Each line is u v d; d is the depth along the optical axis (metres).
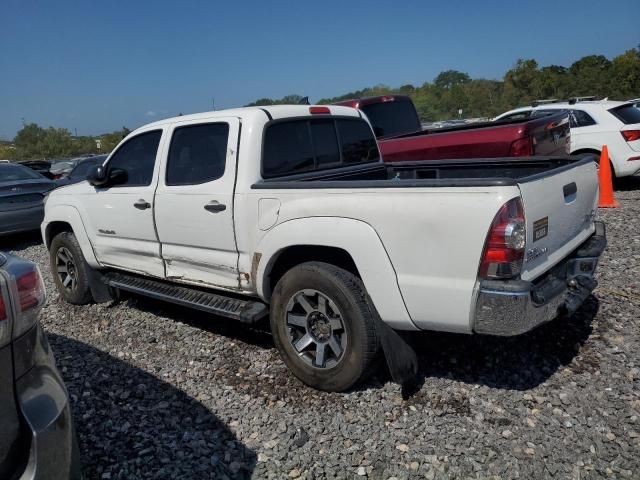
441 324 3.24
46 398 2.27
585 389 3.57
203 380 4.06
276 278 4.12
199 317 5.40
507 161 4.85
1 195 9.88
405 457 3.04
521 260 3.04
